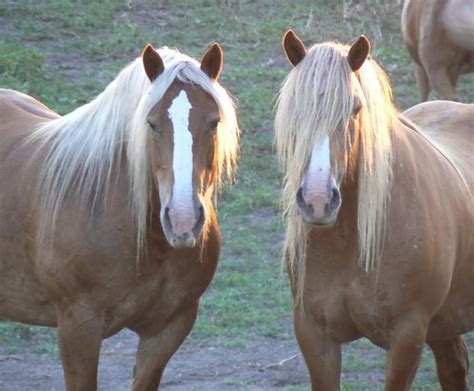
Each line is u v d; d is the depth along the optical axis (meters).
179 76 8.52
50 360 12.45
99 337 9.18
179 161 8.27
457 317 9.89
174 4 25.00
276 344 12.90
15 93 11.30
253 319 13.47
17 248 9.62
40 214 9.34
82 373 9.18
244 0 25.55
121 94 9.20
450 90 19.36
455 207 9.40
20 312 9.88
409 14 19.95
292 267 9.16
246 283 14.53
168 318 9.51
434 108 11.42
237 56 22.45
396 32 24.30
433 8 19.11
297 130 8.24
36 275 9.51
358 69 8.49
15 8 24.30
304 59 8.45
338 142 8.17
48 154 9.56
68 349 9.17
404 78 22.16
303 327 9.20
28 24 23.47
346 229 8.75
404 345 8.91
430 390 11.62
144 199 8.88
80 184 9.20
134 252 9.06
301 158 8.20
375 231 8.66
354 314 8.95
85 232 9.05
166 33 23.36
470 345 13.00
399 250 8.75
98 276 9.05
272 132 19.47
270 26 23.91
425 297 8.92
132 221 9.02
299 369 12.23
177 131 8.34
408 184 8.91
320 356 9.20
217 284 14.49
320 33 23.61
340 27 24.02
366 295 8.84
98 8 24.53
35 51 21.83
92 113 9.43
